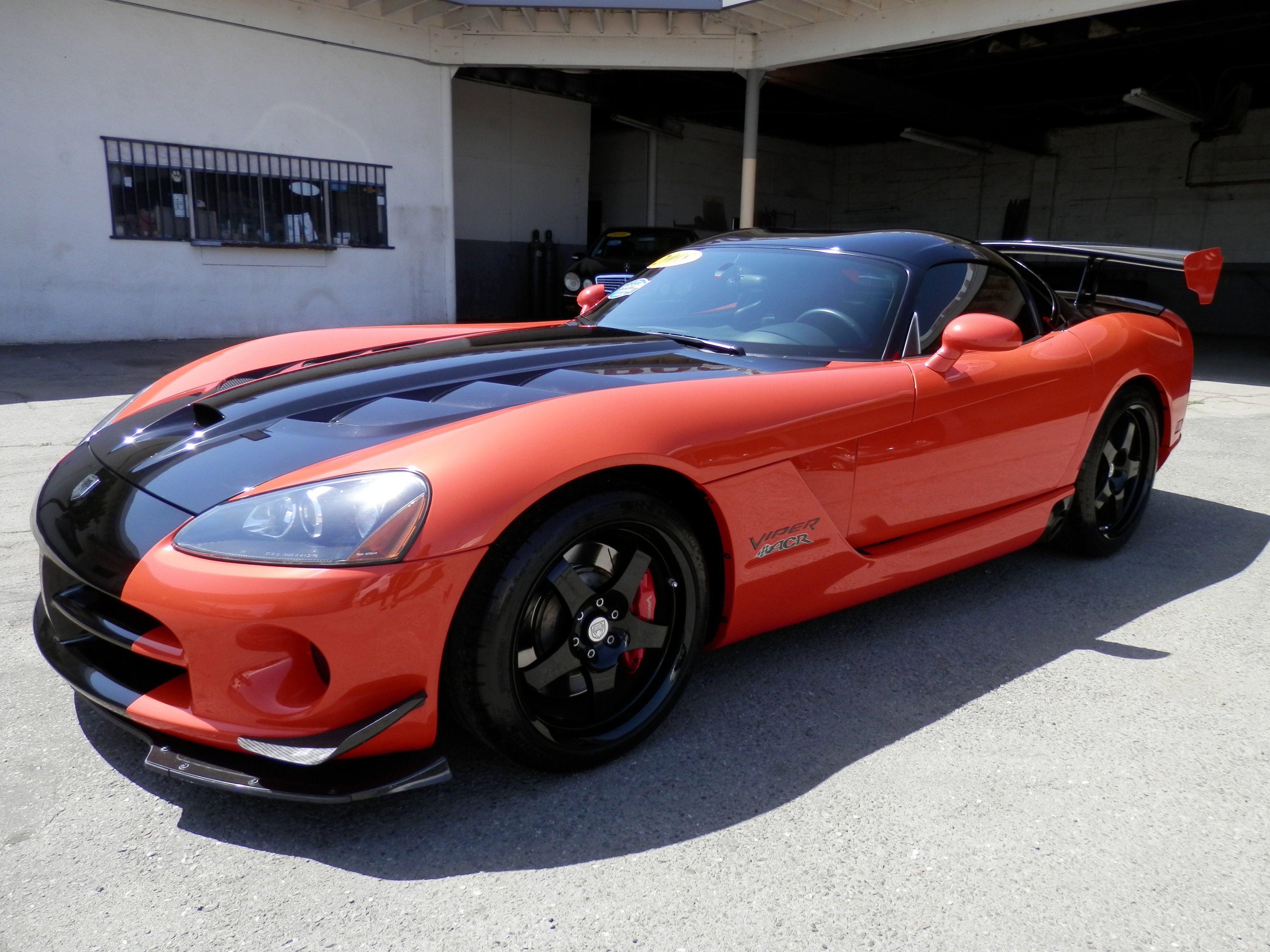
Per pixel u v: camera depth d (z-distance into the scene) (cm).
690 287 274
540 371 200
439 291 1177
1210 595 281
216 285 988
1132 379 297
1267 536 346
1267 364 1041
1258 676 226
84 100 878
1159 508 385
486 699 155
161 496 162
